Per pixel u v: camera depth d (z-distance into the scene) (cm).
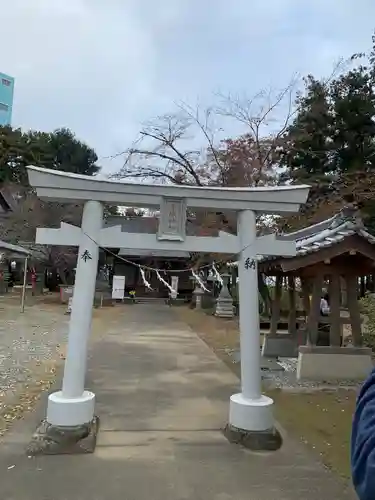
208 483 387
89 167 3434
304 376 805
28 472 401
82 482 384
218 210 534
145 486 379
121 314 1992
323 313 1175
